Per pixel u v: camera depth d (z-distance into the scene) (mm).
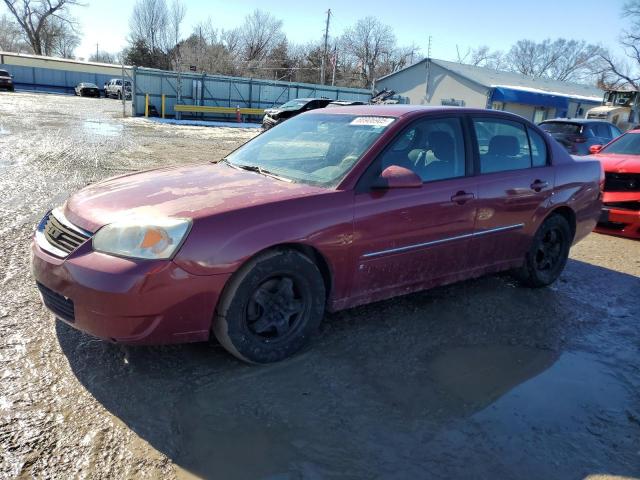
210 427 2557
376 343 3551
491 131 4297
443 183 3803
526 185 4391
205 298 2805
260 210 2965
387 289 3635
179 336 2818
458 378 3199
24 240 5004
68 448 2328
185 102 29469
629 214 6859
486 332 3877
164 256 2676
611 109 27844
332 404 2818
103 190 3344
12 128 15945
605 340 3916
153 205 2969
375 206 3377
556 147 4863
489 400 2988
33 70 52625
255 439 2498
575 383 3254
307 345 3422
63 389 2746
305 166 3639
